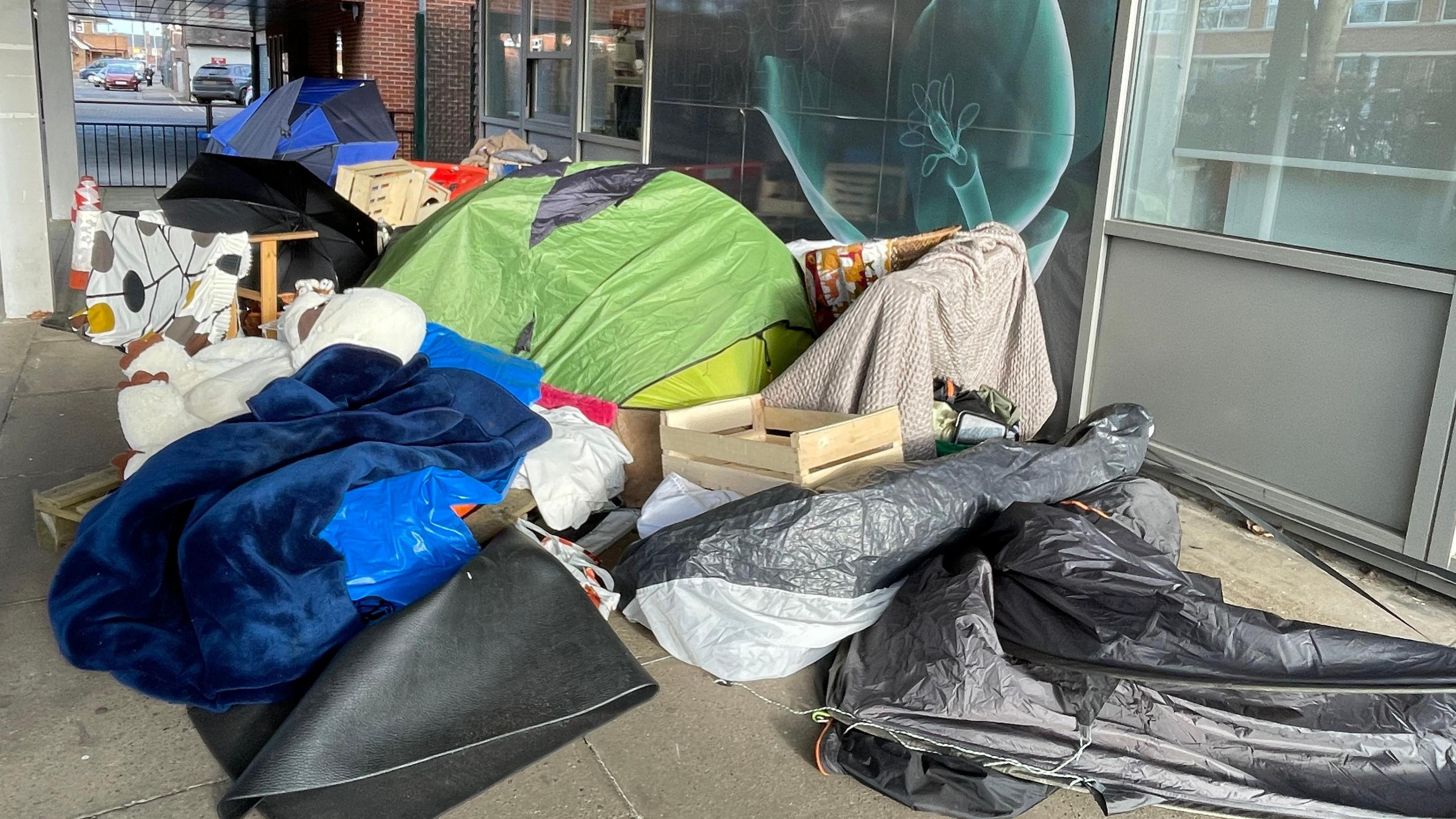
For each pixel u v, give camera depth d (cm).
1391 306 360
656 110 805
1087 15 458
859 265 446
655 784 247
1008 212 512
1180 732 248
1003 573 271
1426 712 248
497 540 292
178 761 248
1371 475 373
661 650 304
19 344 595
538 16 1002
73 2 2838
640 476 403
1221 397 425
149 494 271
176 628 273
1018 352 426
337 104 1058
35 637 296
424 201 787
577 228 456
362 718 238
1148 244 448
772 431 394
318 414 302
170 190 567
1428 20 343
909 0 553
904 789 245
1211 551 388
